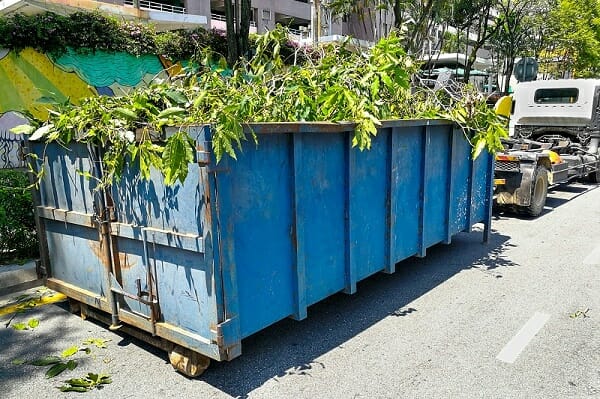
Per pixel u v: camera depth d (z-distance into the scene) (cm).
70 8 1175
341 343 373
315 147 357
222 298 290
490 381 317
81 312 418
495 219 836
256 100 386
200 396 302
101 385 315
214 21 2609
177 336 313
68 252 400
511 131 1298
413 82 573
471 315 424
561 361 343
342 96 397
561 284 502
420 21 980
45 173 404
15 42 984
